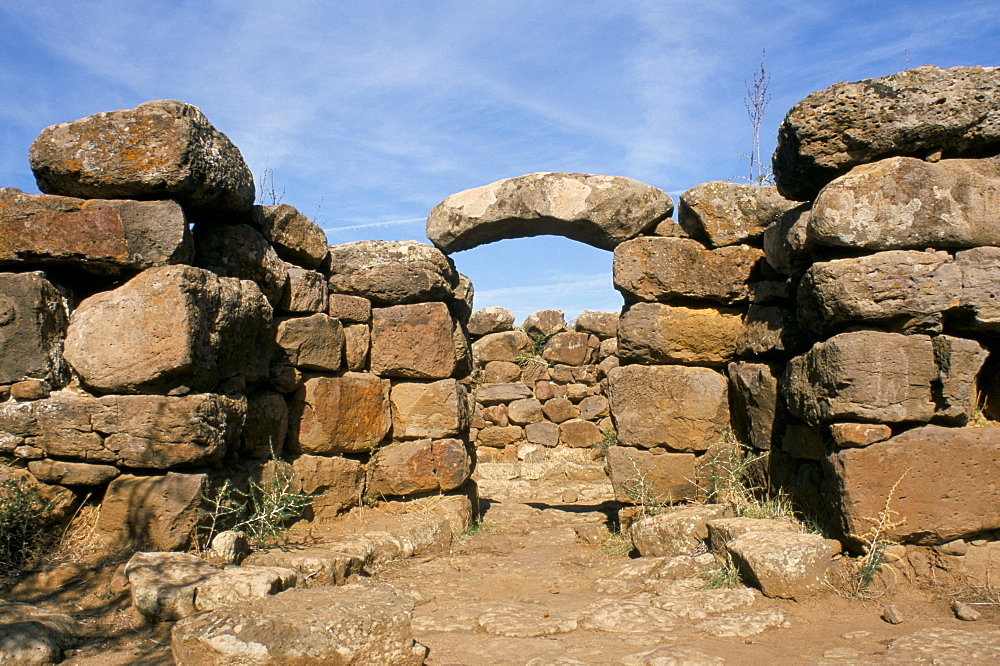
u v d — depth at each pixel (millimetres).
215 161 4711
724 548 4672
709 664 3225
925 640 3318
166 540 4199
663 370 6043
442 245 6812
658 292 6121
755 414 5504
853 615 3855
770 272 5738
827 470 4383
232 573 3760
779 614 3859
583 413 12258
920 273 4215
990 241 4270
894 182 4305
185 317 4223
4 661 3080
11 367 4250
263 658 2943
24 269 4438
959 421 4246
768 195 5906
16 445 4230
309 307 5895
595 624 3947
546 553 6074
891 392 4188
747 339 5777
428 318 6605
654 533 5285
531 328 12930
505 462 12148
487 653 3549
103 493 4406
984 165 4422
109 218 4352
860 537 4156
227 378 4871
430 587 4891
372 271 6590
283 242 5785
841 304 4312
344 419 6129
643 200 6258
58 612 3590
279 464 5320
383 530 5754
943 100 4410
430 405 6629
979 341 4410
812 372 4523
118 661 3281
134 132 4453
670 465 5988
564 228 6582
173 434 4227
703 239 6133
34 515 4137
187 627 3107
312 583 4441
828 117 4555
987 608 3756
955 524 4125
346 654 3086
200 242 5008
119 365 4250
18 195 4352
